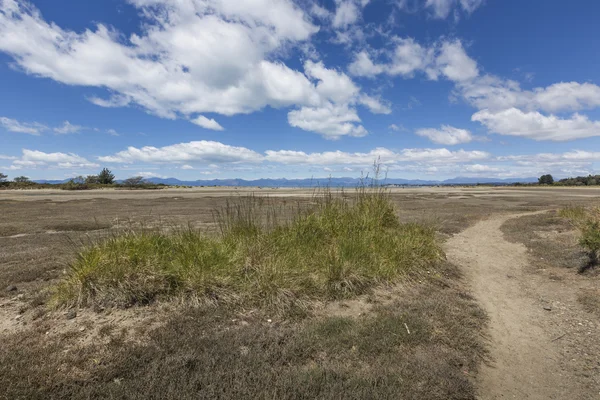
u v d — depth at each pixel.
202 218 14.31
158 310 4.25
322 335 3.76
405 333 3.86
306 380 2.91
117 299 4.29
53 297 4.39
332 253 5.59
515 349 3.86
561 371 3.41
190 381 2.82
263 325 4.02
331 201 7.75
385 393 2.79
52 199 29.34
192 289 4.60
